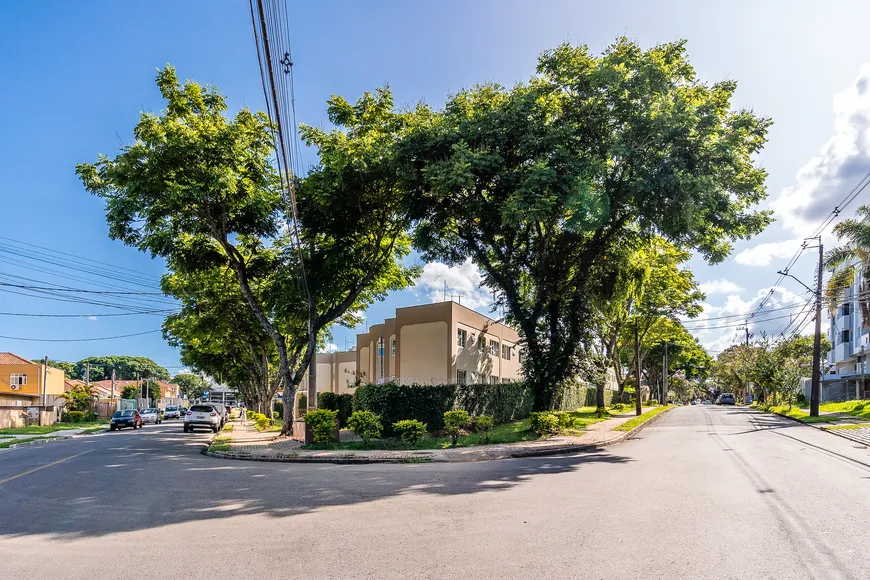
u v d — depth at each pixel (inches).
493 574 215.8
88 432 1488.7
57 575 223.6
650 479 438.6
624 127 788.0
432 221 879.1
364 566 228.2
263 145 853.8
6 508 358.9
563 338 940.0
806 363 2063.2
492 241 925.2
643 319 1711.4
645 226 858.1
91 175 833.5
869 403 1416.1
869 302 1610.5
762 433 903.1
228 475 512.7
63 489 433.4
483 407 1110.4
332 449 751.7
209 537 277.4
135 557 245.9
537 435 846.5
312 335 962.7
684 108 735.1
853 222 1238.9
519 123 752.3
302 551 250.4
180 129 753.0
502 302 1000.2
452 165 713.6
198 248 945.5
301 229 922.1
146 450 829.8
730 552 237.5
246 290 956.6
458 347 1405.0
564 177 717.9
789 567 217.5
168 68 791.7
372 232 966.4
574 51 816.3
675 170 715.4
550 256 922.7
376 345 1652.3
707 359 3676.2
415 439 779.4
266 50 402.0
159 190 776.9
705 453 615.8
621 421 1228.5
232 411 2706.7
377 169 809.5
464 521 302.5
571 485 418.6
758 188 834.2
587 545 251.9
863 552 235.0
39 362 2484.0
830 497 350.0
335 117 856.3
